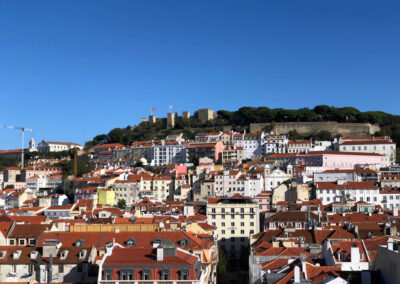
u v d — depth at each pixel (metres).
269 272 114.75
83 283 128.75
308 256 134.12
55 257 138.25
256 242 181.00
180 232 157.88
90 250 139.75
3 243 158.88
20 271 137.88
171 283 115.19
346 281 91.31
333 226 185.75
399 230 184.88
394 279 87.25
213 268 160.38
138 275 116.00
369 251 122.69
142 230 182.12
